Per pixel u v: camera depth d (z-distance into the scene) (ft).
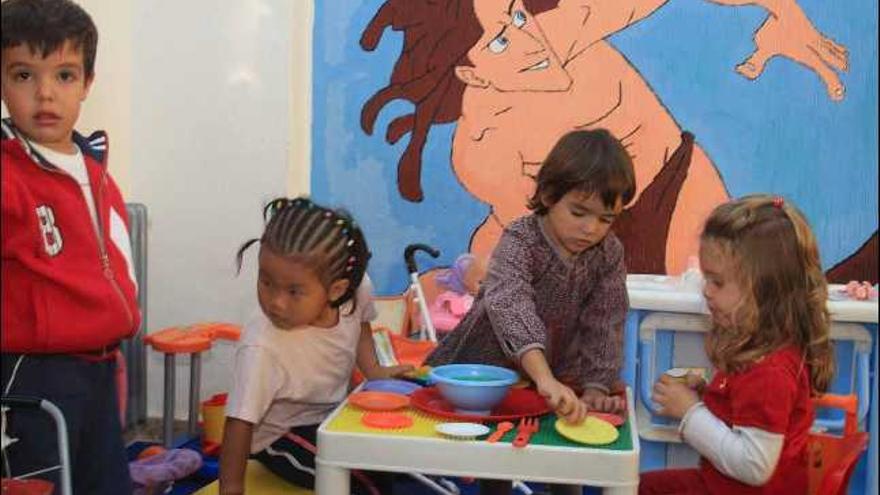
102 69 8.36
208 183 8.82
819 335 4.72
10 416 4.40
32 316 4.42
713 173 8.64
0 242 4.30
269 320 5.00
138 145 8.90
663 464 7.75
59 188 4.53
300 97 8.98
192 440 8.03
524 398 4.82
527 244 5.24
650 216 8.71
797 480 4.65
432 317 8.43
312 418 5.25
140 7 8.80
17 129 4.51
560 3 8.71
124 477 4.91
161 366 8.99
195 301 8.92
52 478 4.51
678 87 8.63
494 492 5.74
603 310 5.45
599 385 5.35
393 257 9.10
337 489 4.12
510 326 4.92
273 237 4.77
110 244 4.85
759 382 4.50
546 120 8.80
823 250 8.55
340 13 9.00
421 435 4.11
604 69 8.70
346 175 9.11
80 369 4.62
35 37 4.38
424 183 9.00
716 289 4.80
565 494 5.49
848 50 8.42
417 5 8.89
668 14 8.59
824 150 8.50
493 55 8.82
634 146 8.71
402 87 8.97
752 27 8.52
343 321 5.27
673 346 7.57
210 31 8.71
